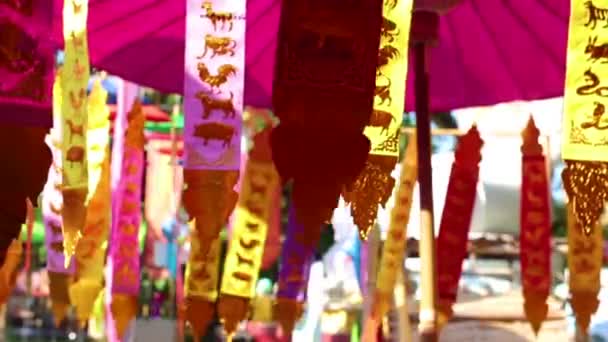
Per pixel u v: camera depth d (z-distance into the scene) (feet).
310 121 11.25
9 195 10.31
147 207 31.32
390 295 23.24
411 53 21.22
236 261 20.75
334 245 30.19
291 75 11.32
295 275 22.11
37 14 10.66
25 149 10.42
